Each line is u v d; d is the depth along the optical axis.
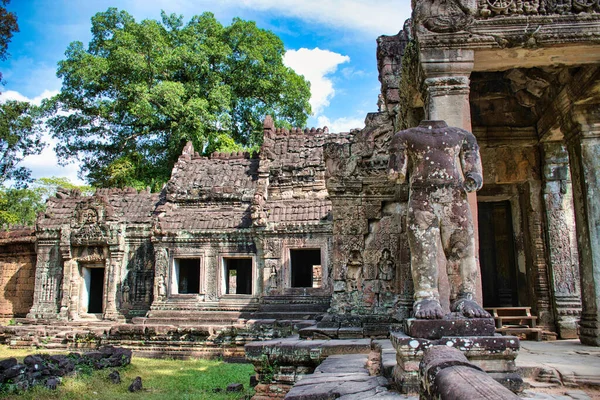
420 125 6.34
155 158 39.06
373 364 7.59
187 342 20.41
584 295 9.77
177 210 24.97
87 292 26.19
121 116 37.44
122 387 13.31
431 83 8.05
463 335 5.49
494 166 12.38
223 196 24.61
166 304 23.39
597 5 7.92
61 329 22.81
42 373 13.09
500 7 7.99
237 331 20.02
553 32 7.92
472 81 10.78
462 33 8.02
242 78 39.44
